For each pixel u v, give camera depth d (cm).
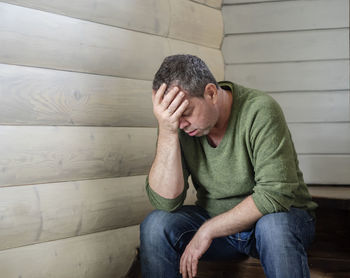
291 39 298
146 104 235
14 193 180
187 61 165
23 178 183
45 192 190
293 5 297
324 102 296
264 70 303
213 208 192
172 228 180
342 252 222
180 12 260
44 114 191
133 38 232
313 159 298
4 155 177
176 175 181
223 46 307
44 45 191
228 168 181
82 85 206
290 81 299
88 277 205
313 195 246
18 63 185
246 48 304
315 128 298
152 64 240
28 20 186
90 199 206
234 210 168
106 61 217
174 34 259
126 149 224
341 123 295
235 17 304
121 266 220
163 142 180
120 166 221
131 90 228
